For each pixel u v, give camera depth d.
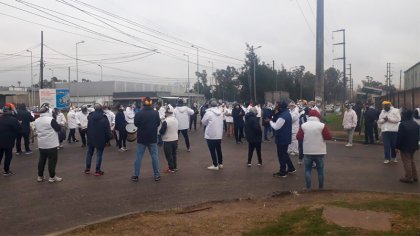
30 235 6.39
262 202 8.04
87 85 79.31
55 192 9.23
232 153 15.57
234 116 18.84
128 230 6.37
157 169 10.45
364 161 13.52
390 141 12.95
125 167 12.55
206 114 11.91
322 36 21.92
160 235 6.12
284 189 9.38
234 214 7.16
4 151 11.48
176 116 16.06
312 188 9.38
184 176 10.99
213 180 10.42
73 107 23.36
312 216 6.63
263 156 14.74
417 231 5.84
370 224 6.17
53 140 10.29
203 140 20.66
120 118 16.48
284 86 67.12
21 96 63.56
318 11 21.95
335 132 24.50
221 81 93.50
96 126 11.14
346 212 6.80
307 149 8.98
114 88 77.50
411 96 22.94
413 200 7.74
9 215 7.46
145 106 10.38
